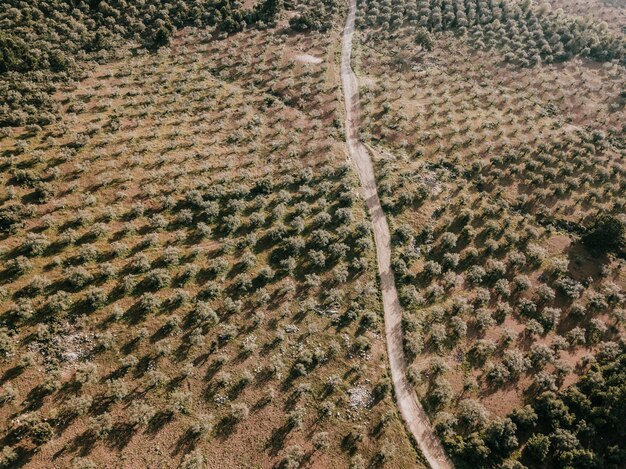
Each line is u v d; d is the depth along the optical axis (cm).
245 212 8325
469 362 6762
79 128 9000
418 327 7025
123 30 11925
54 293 6372
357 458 5547
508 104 11894
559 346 7019
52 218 7219
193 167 8862
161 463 5278
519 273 8069
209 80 11225
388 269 7844
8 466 4953
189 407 5769
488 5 15338
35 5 11469
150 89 10531
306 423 5850
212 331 6544
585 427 5950
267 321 6806
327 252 7875
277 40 12812
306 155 9738
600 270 8231
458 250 8319
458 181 9588
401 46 13538
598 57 13962
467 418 6016
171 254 7219
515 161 10119
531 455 5759
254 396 6003
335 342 6656
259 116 10450
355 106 11300
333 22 13912
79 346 5991
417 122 10906
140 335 6241
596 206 9381
